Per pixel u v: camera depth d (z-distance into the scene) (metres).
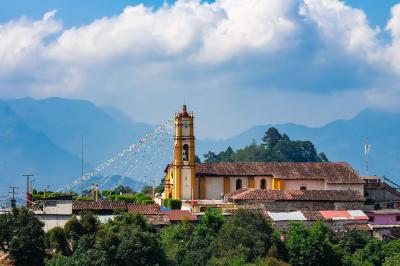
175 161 190.12
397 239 164.62
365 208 180.88
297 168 197.12
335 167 198.50
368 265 147.00
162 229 150.00
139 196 198.62
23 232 127.56
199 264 135.12
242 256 137.50
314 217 165.75
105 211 153.50
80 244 126.06
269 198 173.50
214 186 192.38
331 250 145.38
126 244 125.69
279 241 144.88
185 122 190.62
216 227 149.00
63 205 146.62
